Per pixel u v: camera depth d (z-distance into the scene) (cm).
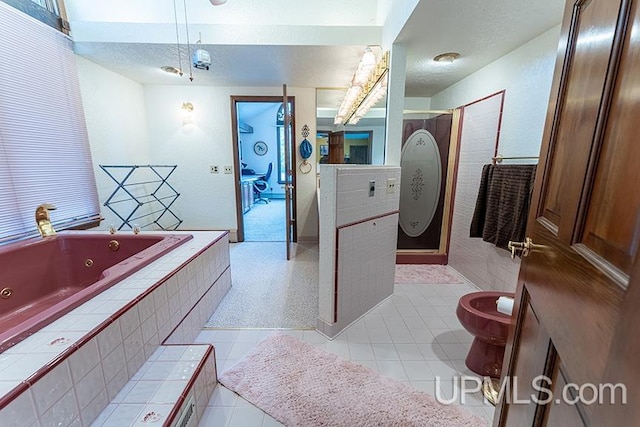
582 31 67
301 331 198
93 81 286
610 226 47
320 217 189
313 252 370
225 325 205
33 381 84
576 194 61
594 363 46
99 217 289
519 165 204
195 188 401
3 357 92
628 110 45
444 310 226
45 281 212
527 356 82
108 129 307
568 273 60
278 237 441
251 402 138
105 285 143
